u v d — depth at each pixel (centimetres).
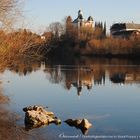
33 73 5878
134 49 11431
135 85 4309
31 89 3678
